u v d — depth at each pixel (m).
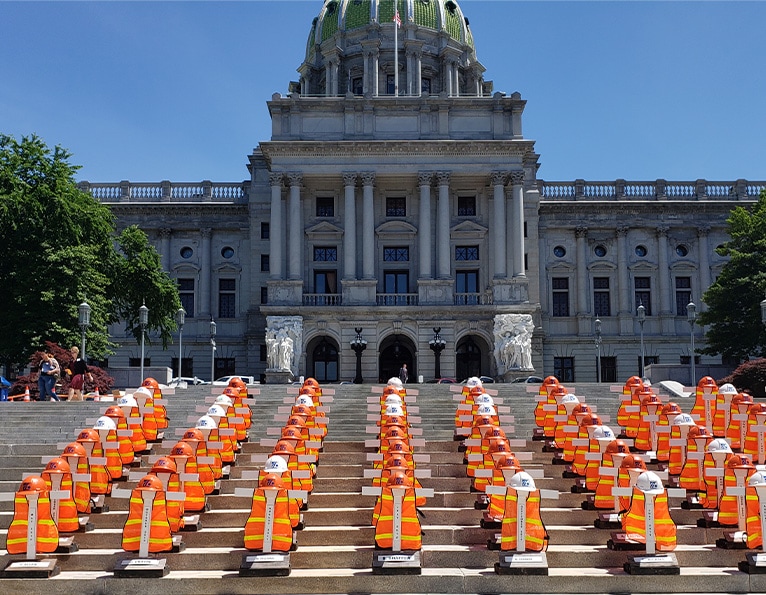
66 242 46.09
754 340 53.38
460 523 17.67
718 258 74.12
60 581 14.63
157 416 23.14
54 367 34.41
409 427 21.23
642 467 16.62
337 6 93.38
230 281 74.50
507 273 64.00
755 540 15.43
